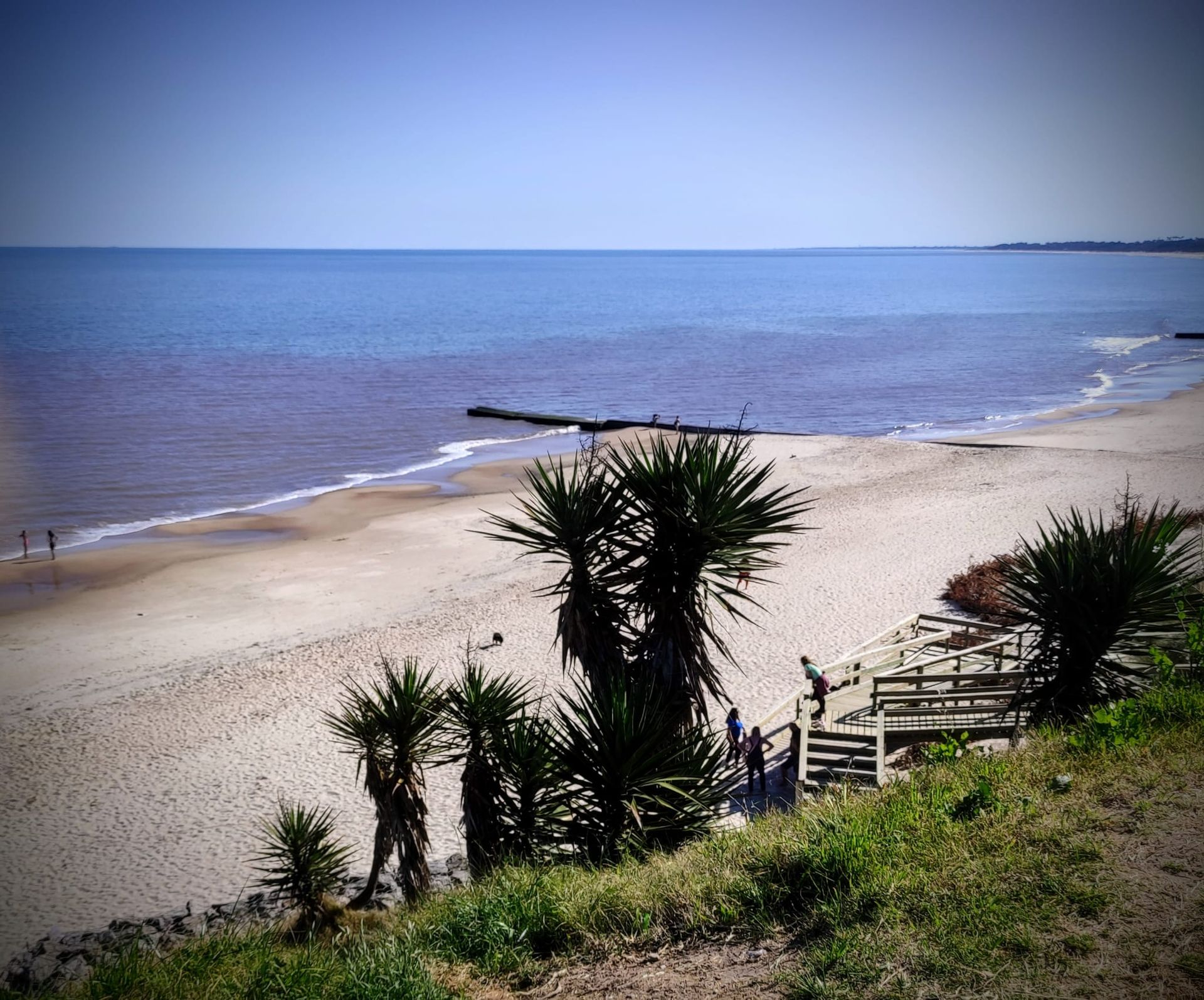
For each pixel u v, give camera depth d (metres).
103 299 172.75
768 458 44.97
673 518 9.41
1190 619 9.78
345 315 140.50
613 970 5.68
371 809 15.51
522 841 9.13
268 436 53.44
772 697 18.47
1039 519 31.06
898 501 35.31
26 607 27.02
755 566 9.57
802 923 5.59
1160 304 154.88
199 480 43.44
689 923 5.95
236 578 29.61
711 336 111.19
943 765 7.98
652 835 8.62
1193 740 7.17
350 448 50.78
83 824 15.45
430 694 9.66
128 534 35.03
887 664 17.44
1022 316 133.50
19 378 72.69
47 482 42.53
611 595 9.77
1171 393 63.94
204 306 157.88
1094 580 9.75
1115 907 4.98
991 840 5.86
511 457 48.50
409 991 5.59
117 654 23.33
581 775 9.34
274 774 16.89
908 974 4.76
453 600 26.55
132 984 6.96
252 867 13.93
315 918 9.03
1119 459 41.12
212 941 7.91
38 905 13.12
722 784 9.53
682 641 9.55
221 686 20.95
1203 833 5.61
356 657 22.33
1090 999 4.33
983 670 15.74
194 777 16.89
